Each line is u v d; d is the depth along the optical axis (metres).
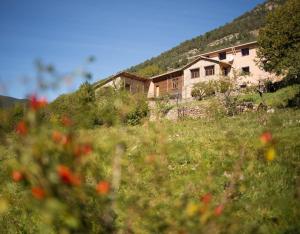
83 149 2.76
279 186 6.68
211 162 8.77
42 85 3.07
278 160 7.97
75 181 2.34
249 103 26.69
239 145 8.70
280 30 33.78
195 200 5.68
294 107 22.73
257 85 36.28
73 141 2.72
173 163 9.05
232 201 5.64
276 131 11.59
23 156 2.37
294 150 8.84
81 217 3.24
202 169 7.68
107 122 4.00
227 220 3.97
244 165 7.37
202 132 15.27
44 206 2.32
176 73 50.59
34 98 2.57
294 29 33.00
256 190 6.45
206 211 3.05
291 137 10.30
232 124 18.52
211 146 10.65
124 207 4.46
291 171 7.34
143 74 77.75
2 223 6.71
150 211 4.25
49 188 2.31
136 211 4.25
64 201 2.59
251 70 45.50
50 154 2.46
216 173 6.34
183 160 9.19
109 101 4.09
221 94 31.17
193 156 9.52
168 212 4.05
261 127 14.37
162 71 79.44
